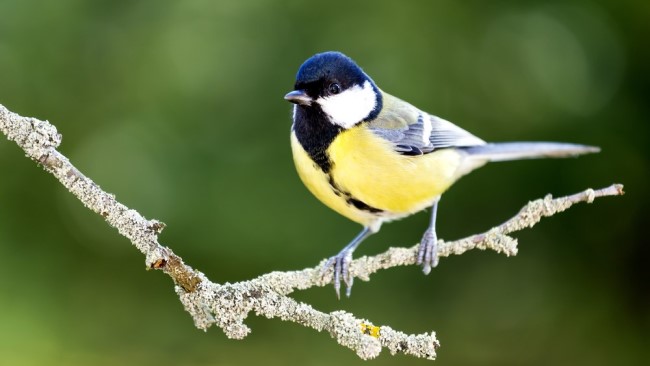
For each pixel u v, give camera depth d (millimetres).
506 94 12320
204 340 11828
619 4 12359
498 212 12172
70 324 11469
